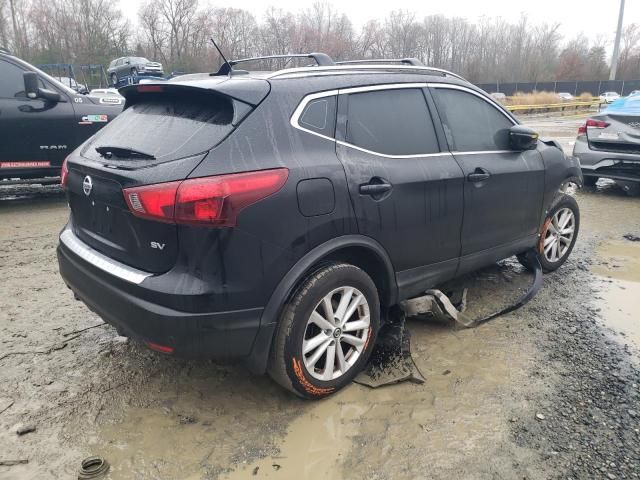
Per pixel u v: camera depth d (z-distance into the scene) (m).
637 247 5.79
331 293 2.81
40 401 2.93
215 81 2.79
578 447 2.58
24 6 52.16
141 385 3.09
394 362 3.22
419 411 2.86
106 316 2.77
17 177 7.01
